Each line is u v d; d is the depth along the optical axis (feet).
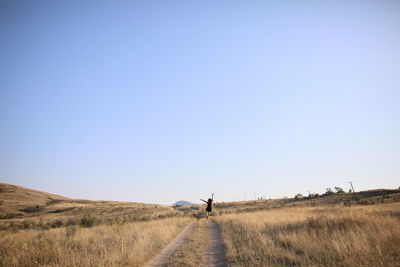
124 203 325.01
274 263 22.58
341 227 33.73
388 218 37.40
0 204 300.61
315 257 23.29
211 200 83.30
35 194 387.14
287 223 46.65
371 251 21.68
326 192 284.20
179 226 70.49
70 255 27.71
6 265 25.21
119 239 39.81
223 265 24.68
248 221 62.69
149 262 27.32
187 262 25.67
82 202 353.51
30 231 72.95
